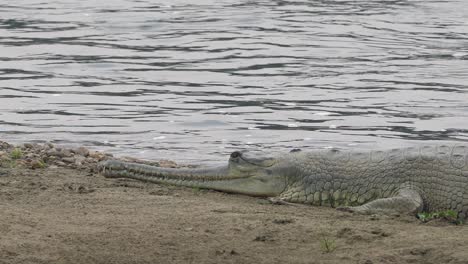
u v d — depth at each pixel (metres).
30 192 29.58
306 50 87.88
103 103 62.72
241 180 31.56
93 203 28.36
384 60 82.69
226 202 30.02
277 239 24.61
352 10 115.69
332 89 69.06
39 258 22.41
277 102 63.97
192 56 84.62
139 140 51.34
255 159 31.50
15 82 70.25
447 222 27.55
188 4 120.62
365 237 24.75
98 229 25.11
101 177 33.12
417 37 96.38
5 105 61.16
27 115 57.97
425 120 58.34
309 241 24.55
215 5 119.62
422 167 29.97
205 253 23.33
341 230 25.36
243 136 53.22
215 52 86.94
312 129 55.47
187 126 55.56
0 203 27.84
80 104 62.16
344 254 23.41
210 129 54.91
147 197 29.58
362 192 30.52
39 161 35.56
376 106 62.81
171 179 32.28
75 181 31.89
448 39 95.19
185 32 98.75
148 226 25.55
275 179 31.31
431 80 72.75
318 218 27.50
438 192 29.55
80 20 106.81
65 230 24.84
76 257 22.70
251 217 26.95
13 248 22.95
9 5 118.50
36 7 117.19
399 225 26.62
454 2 123.75
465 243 24.08
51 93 66.06
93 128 54.34
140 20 107.00
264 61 81.94
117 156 43.34
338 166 31.03
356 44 91.44
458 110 61.34
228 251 23.48
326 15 111.19
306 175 31.12
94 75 74.44
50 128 54.09
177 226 25.69
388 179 30.28
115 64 79.62
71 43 91.06
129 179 32.84
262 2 122.31
